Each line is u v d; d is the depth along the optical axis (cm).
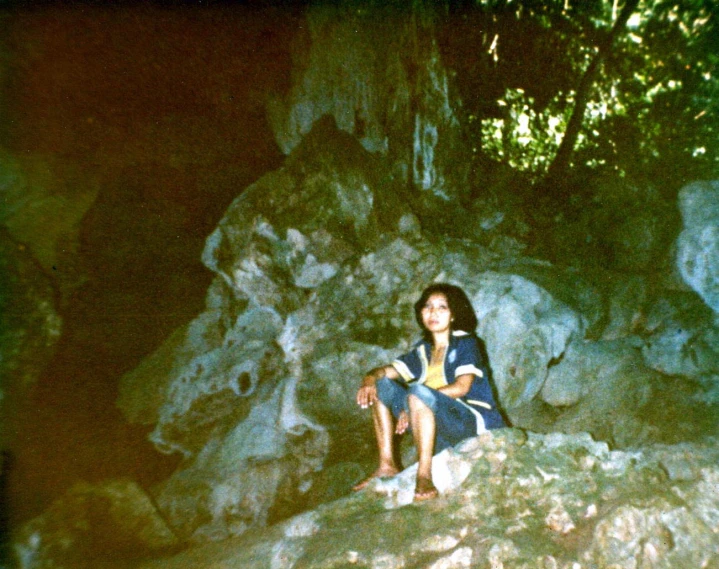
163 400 484
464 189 614
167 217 515
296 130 551
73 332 466
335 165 498
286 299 488
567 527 256
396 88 559
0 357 396
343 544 276
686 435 361
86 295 476
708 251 449
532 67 729
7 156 408
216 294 517
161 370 494
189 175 521
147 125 483
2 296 399
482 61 700
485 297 456
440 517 279
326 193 490
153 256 512
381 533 277
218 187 537
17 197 419
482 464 304
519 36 707
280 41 528
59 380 446
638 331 480
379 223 499
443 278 478
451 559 245
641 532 238
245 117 540
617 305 488
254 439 457
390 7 546
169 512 420
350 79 548
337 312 480
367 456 440
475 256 507
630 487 277
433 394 318
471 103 708
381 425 350
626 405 402
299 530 312
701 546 232
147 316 509
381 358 459
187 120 507
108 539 360
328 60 541
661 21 693
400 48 555
